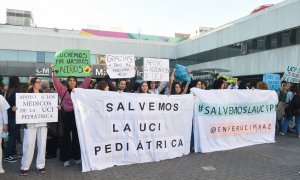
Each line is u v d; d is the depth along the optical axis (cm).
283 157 779
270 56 2439
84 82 751
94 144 655
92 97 657
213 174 630
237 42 2858
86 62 750
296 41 2169
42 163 628
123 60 807
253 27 2636
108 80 834
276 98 978
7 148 720
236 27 2875
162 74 834
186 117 788
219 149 845
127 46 3931
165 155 745
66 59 741
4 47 3381
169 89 897
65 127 673
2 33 3375
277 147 895
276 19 2362
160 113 739
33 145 616
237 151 838
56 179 587
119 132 689
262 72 2531
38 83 639
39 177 599
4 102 620
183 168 668
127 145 698
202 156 779
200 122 819
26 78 3391
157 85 995
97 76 2641
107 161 674
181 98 776
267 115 963
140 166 681
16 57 3434
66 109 670
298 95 1082
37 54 3522
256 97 930
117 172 634
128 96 701
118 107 688
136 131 708
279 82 1384
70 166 678
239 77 2853
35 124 611
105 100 672
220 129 858
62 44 3634
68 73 742
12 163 706
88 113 652
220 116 855
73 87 688
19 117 592
